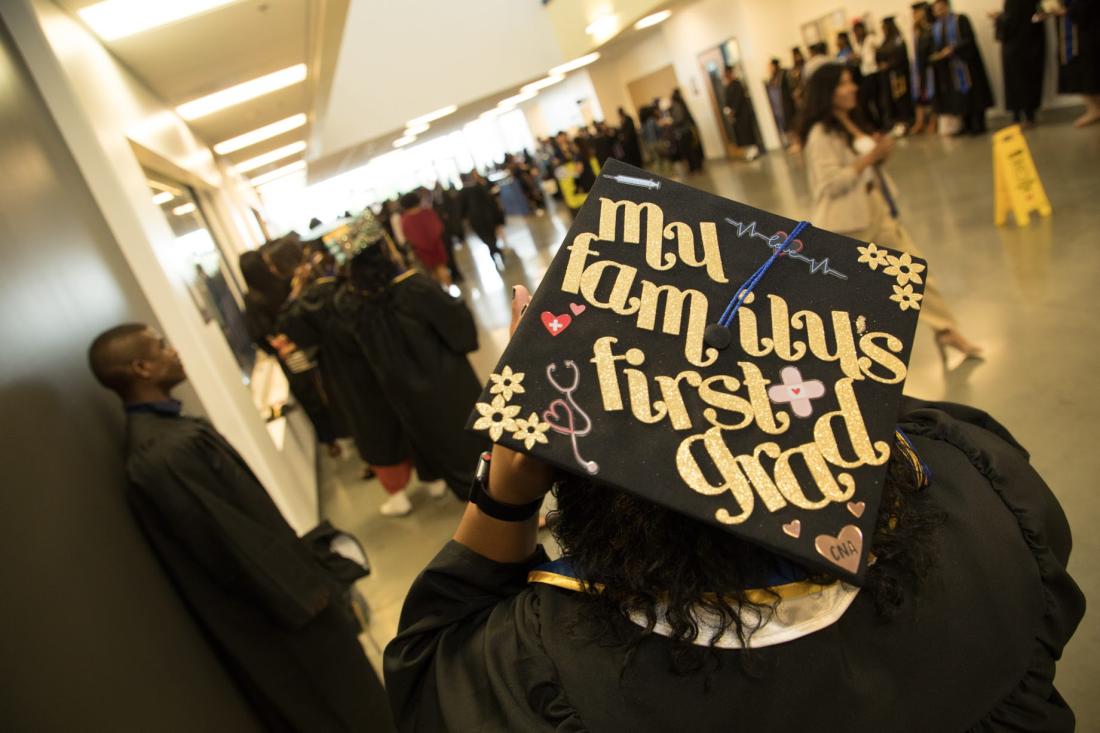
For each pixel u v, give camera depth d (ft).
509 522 2.54
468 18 46.85
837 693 2.06
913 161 28.89
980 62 28.78
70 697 3.91
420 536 13.20
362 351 13.00
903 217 21.42
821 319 2.27
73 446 5.73
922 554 2.16
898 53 34.30
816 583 2.11
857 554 1.94
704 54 51.06
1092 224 15.74
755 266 2.37
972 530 2.31
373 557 13.03
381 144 60.64
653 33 57.77
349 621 7.62
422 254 27.43
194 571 6.60
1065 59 24.11
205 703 5.93
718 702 2.07
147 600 5.78
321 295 13.52
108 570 5.30
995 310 13.58
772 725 2.05
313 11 17.37
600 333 2.25
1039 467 9.00
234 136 32.48
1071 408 9.87
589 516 2.34
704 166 53.21
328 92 30.63
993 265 15.64
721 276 2.35
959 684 2.12
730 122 48.98
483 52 47.42
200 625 6.79
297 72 23.67
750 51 44.68
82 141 10.50
